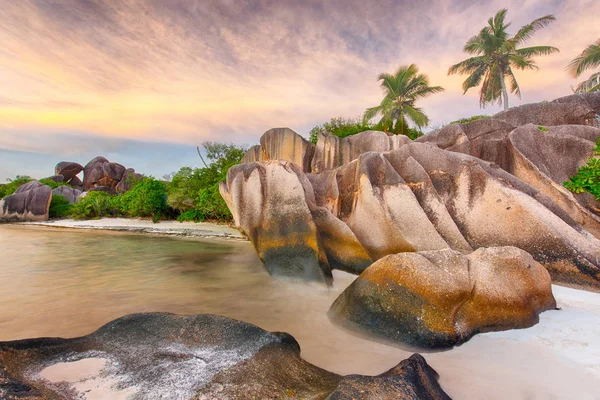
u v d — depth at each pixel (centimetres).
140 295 653
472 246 634
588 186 696
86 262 1019
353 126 1978
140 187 2552
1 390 226
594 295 512
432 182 700
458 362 341
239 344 338
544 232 579
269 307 562
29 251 1248
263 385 269
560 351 350
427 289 395
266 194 743
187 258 1091
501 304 405
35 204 2897
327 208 764
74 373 282
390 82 2548
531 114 962
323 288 648
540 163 751
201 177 2509
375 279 437
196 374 282
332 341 411
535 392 288
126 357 314
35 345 321
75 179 5019
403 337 383
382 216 660
